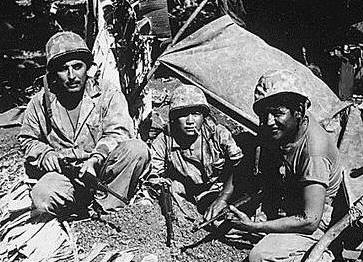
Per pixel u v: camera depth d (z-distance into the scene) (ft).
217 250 10.97
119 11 15.19
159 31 17.89
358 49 19.92
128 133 12.21
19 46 22.56
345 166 11.83
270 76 10.07
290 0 19.69
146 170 12.24
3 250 10.98
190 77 14.48
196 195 12.39
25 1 25.91
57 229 11.31
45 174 11.72
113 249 11.07
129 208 11.94
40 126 12.10
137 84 15.14
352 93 19.12
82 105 11.95
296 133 10.23
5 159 14.44
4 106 17.76
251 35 14.87
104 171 11.89
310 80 13.80
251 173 11.48
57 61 11.45
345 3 19.48
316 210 10.11
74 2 25.16
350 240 10.69
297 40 19.88
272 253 10.00
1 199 12.17
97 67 14.01
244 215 10.62
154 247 11.10
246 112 13.62
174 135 12.26
